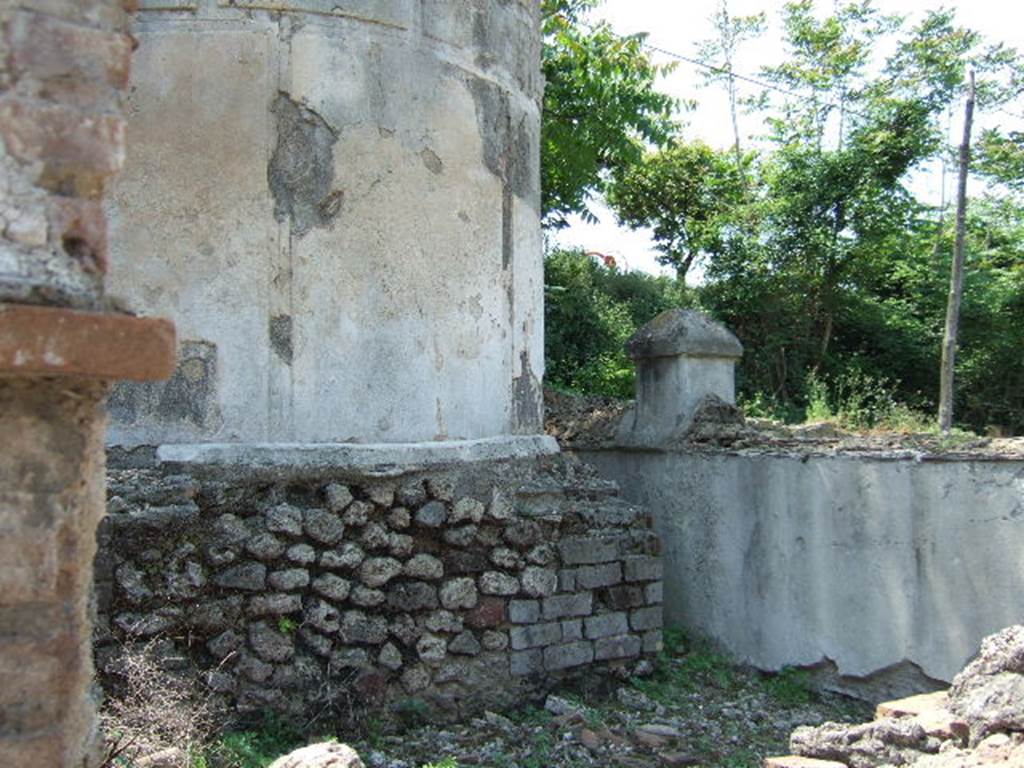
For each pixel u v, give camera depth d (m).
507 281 6.58
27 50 2.31
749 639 6.79
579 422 8.57
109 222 5.53
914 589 5.80
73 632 2.34
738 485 6.91
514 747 5.41
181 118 5.60
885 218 17.61
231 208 5.59
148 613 5.02
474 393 6.22
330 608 5.41
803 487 6.45
